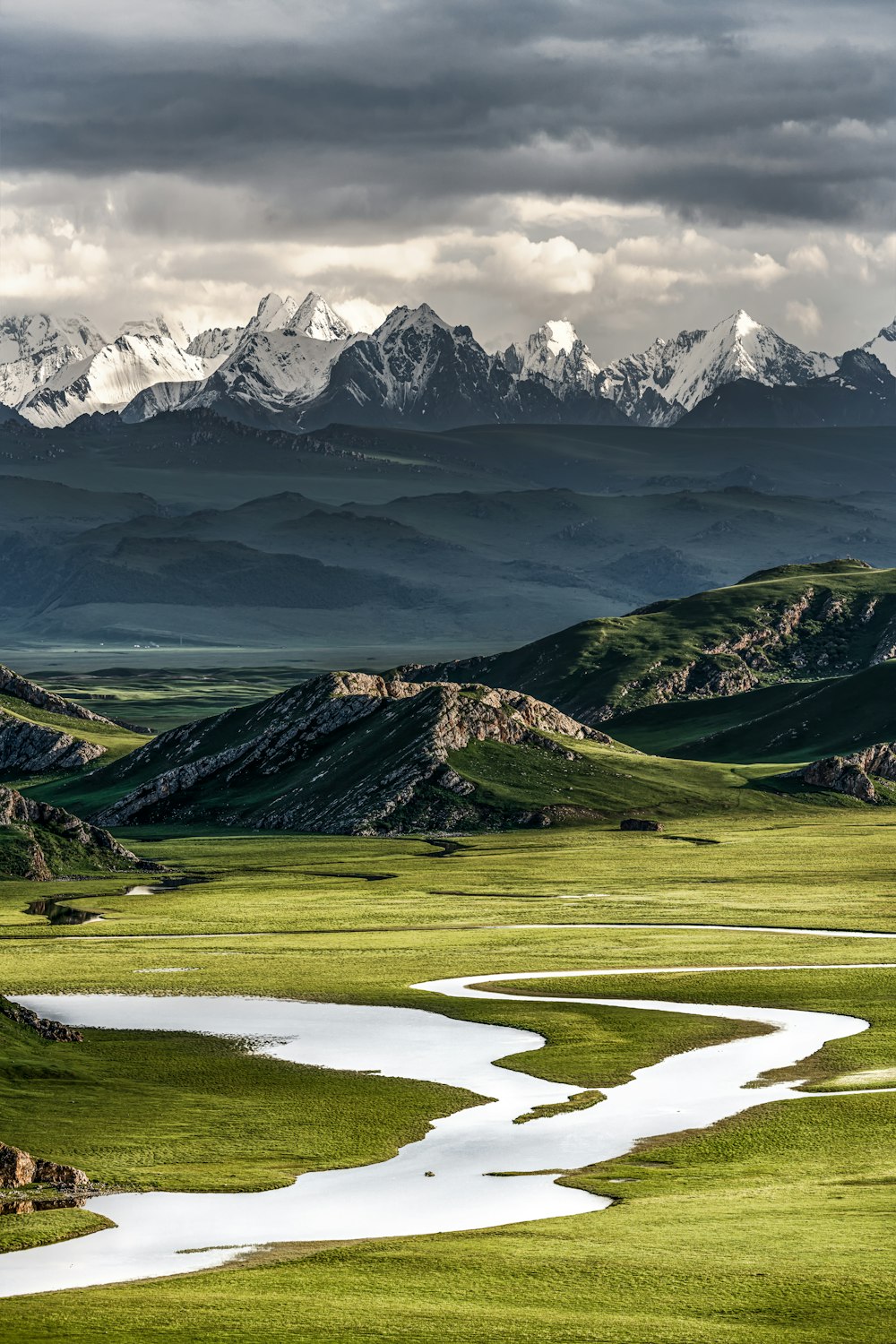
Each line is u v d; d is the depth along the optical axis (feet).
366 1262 382.22
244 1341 317.01
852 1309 328.90
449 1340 314.96
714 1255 370.73
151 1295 357.41
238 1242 417.69
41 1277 384.68
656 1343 311.06
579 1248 383.65
